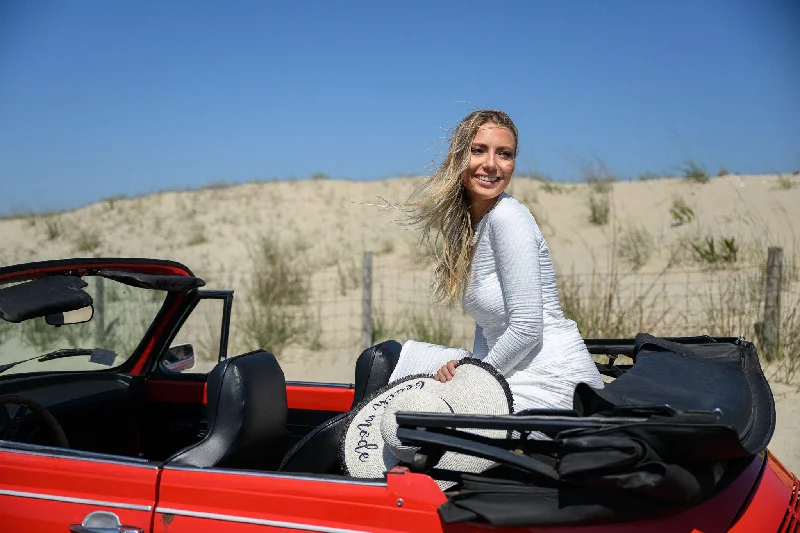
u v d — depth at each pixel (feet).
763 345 24.95
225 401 10.36
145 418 14.56
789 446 18.19
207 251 59.11
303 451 10.32
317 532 8.71
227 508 9.07
